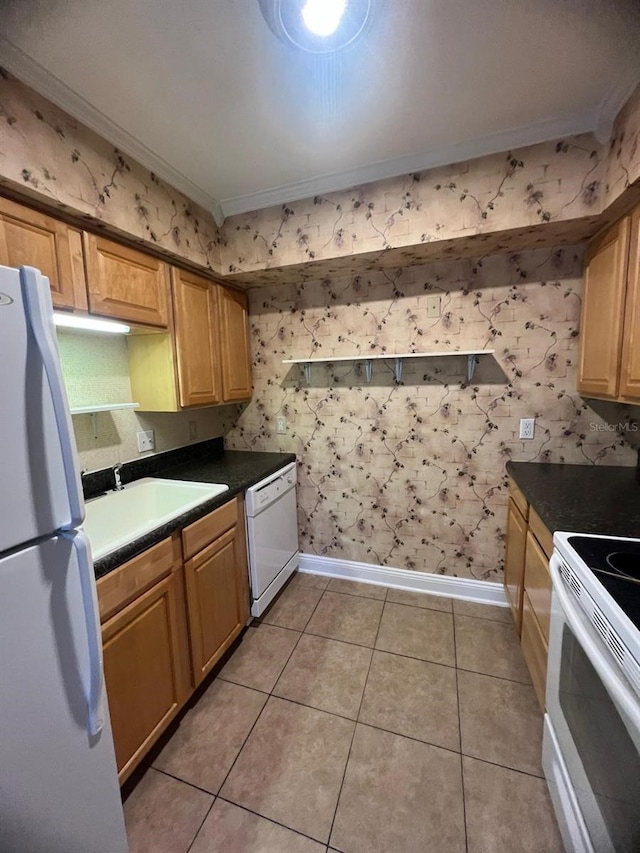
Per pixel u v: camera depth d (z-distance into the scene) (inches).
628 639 27.9
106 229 59.9
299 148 63.9
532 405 80.7
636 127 48.6
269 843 44.5
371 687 66.5
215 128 58.3
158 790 50.7
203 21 40.5
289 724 59.9
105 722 36.6
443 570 93.3
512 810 47.0
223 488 72.1
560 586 41.8
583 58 46.6
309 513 104.7
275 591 90.5
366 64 47.1
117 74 47.2
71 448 32.2
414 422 90.4
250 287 99.2
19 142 45.8
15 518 28.4
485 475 86.4
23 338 28.9
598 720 34.3
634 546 41.8
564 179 60.6
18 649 28.8
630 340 54.8
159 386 77.2
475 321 82.0
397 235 71.4
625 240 56.5
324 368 96.7
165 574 55.8
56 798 32.2
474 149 64.0
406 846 43.8
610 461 77.9
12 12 39.0
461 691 65.1
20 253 48.0
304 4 39.1
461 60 46.7
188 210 75.7
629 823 28.4
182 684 59.3
